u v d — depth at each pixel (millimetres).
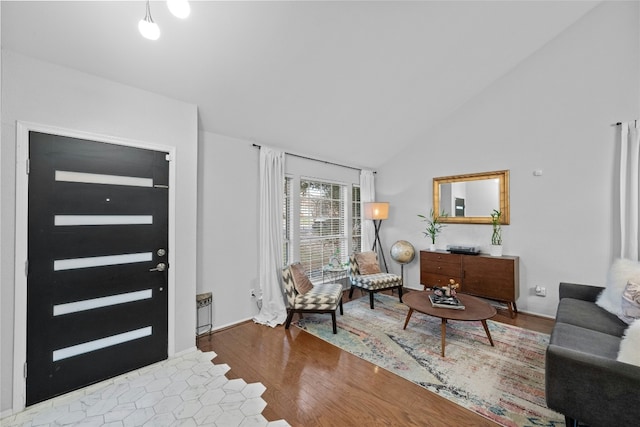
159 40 1960
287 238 3871
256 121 3080
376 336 2822
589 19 3070
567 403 1381
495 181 3766
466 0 2475
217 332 2943
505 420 1642
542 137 3400
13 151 1758
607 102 2982
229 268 3123
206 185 2945
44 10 1628
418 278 4617
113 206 2158
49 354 1884
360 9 2238
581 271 3141
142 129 2293
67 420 1687
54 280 1910
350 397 1868
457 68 3350
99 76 2076
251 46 2215
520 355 2410
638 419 1190
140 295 2287
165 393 1936
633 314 2016
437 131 4363
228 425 1632
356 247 5043
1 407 1715
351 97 3236
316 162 4242
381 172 5160
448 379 2064
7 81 1737
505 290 3340
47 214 1885
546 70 3361
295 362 2326
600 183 3027
